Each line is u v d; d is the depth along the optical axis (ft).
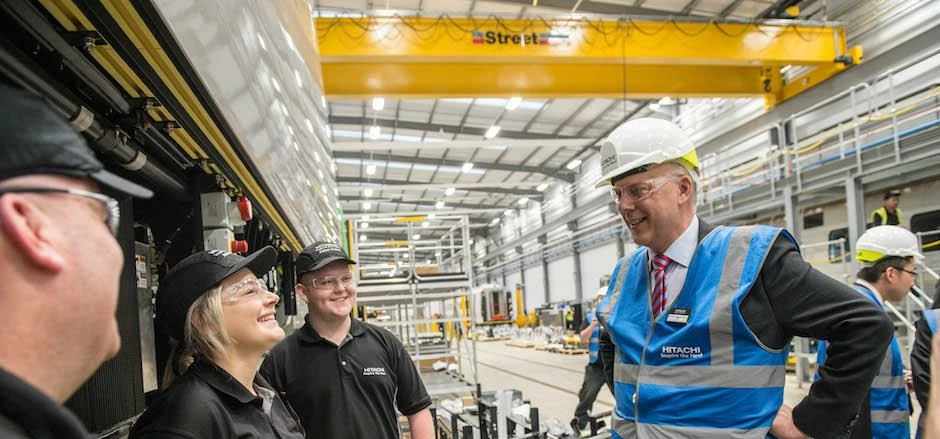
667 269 5.33
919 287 20.40
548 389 30.68
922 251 21.93
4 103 1.51
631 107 45.44
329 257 7.09
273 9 5.15
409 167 62.90
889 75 22.30
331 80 24.02
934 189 22.68
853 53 25.88
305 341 7.17
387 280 21.95
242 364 4.22
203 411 3.62
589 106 45.29
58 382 1.63
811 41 25.35
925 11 23.25
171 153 4.90
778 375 4.75
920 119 22.99
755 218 32.40
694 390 4.83
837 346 4.45
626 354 5.53
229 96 3.78
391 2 29.91
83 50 3.06
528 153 58.34
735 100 36.24
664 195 5.10
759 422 4.66
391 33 22.24
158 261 5.41
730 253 4.94
